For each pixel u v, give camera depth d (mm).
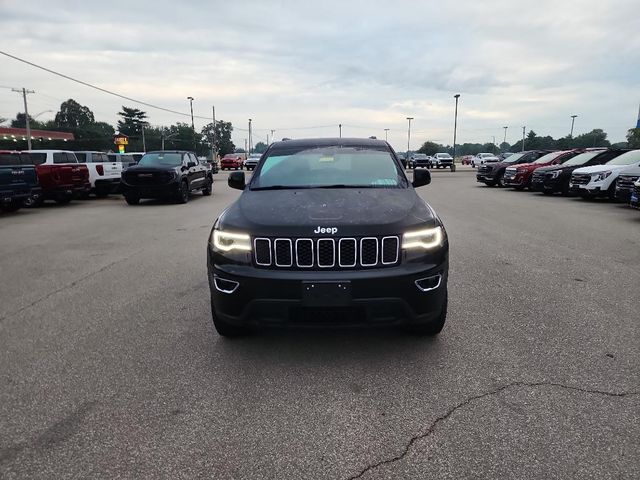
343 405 2887
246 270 3291
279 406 2887
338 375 3266
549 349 3600
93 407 2900
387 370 3320
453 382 3131
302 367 3391
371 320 3244
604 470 2250
